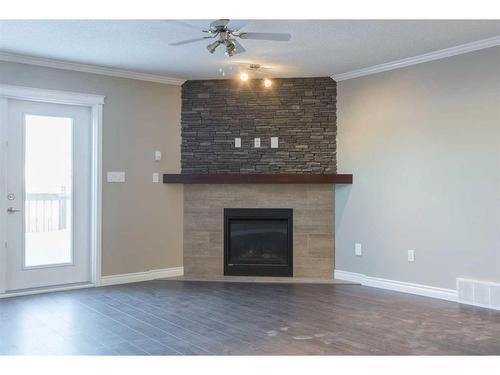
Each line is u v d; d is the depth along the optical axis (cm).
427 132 515
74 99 546
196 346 351
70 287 547
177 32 434
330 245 607
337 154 606
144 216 600
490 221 464
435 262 508
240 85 617
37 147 536
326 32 436
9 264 518
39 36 445
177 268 622
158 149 611
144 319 423
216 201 620
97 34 440
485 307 464
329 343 358
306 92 609
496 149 460
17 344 356
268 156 612
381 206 558
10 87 504
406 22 410
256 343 358
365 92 576
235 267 617
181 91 625
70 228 560
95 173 565
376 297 507
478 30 431
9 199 516
